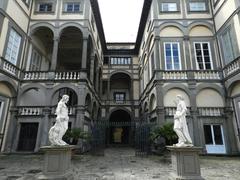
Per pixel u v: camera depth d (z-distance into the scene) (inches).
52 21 743.1
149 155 584.1
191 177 253.1
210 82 651.5
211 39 707.4
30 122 633.0
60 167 265.0
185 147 262.1
